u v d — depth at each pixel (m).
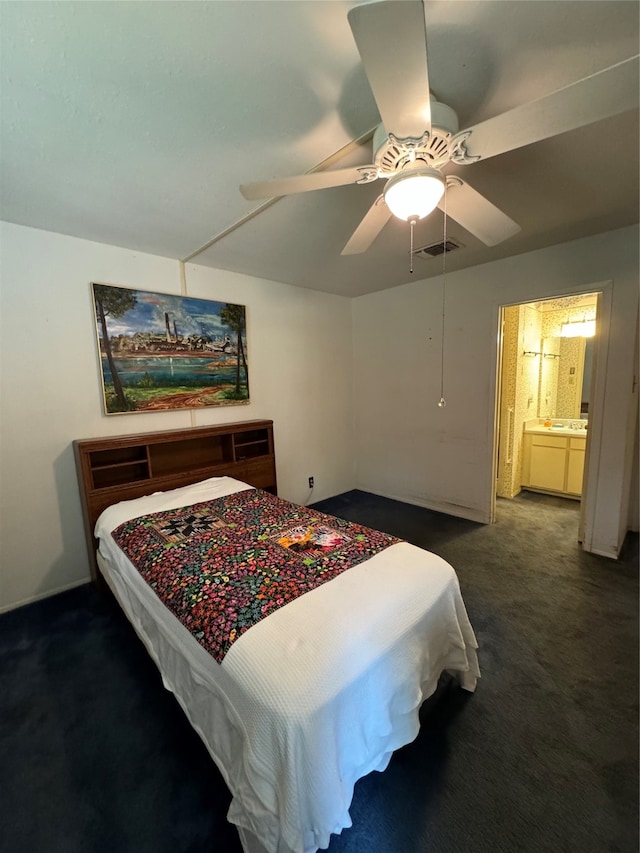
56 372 2.36
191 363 2.96
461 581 2.43
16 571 2.29
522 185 1.83
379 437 4.22
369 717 1.11
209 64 1.08
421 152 1.14
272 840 0.93
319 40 1.01
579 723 1.43
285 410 3.70
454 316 3.38
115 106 1.23
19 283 2.20
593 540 2.76
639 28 0.99
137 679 1.72
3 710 1.56
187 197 1.86
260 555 1.62
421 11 0.69
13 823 1.16
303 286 3.72
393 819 1.14
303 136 1.42
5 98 1.17
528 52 1.07
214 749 1.17
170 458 2.90
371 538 1.78
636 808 1.14
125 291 2.59
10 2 0.89
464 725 1.44
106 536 2.05
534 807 1.16
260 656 1.06
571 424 4.32
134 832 1.13
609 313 2.51
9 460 2.24
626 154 1.57
